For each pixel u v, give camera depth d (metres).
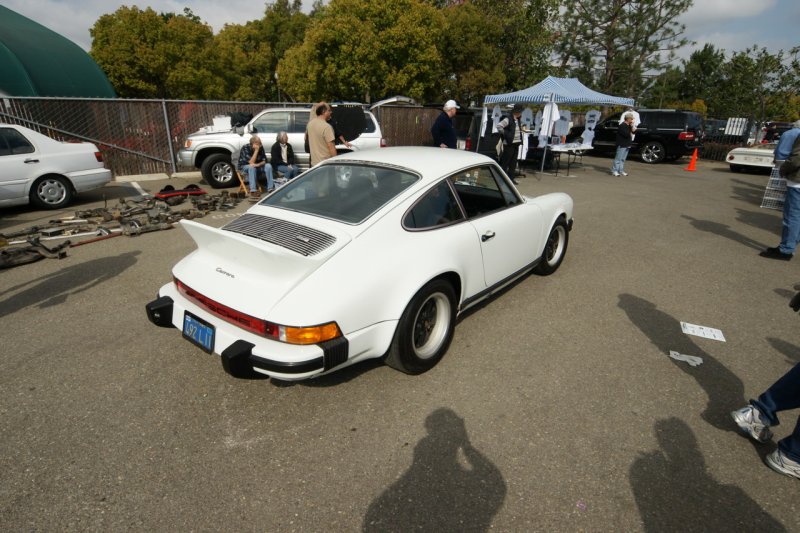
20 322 3.71
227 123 10.59
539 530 1.94
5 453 2.33
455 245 3.09
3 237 5.67
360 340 2.52
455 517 2.00
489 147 13.21
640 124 17.17
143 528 1.93
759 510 2.08
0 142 7.02
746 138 18.59
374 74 22.17
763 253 5.84
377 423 2.60
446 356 3.33
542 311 4.11
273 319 2.29
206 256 2.83
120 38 27.31
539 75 26.44
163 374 3.03
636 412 2.73
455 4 28.12
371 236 2.70
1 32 15.02
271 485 2.16
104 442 2.42
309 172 3.50
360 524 1.96
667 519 2.01
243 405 2.74
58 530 1.91
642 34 27.34
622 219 7.84
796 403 2.34
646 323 3.92
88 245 5.73
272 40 49.09
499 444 2.44
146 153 11.62
